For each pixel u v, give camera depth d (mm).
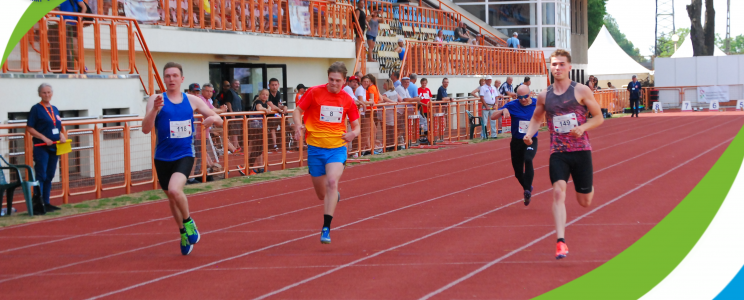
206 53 15859
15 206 9703
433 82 22359
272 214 8773
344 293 5180
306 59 19922
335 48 19875
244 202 9805
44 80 11203
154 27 14484
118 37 12680
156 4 14539
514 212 8445
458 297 5031
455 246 6664
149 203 9898
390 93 17250
